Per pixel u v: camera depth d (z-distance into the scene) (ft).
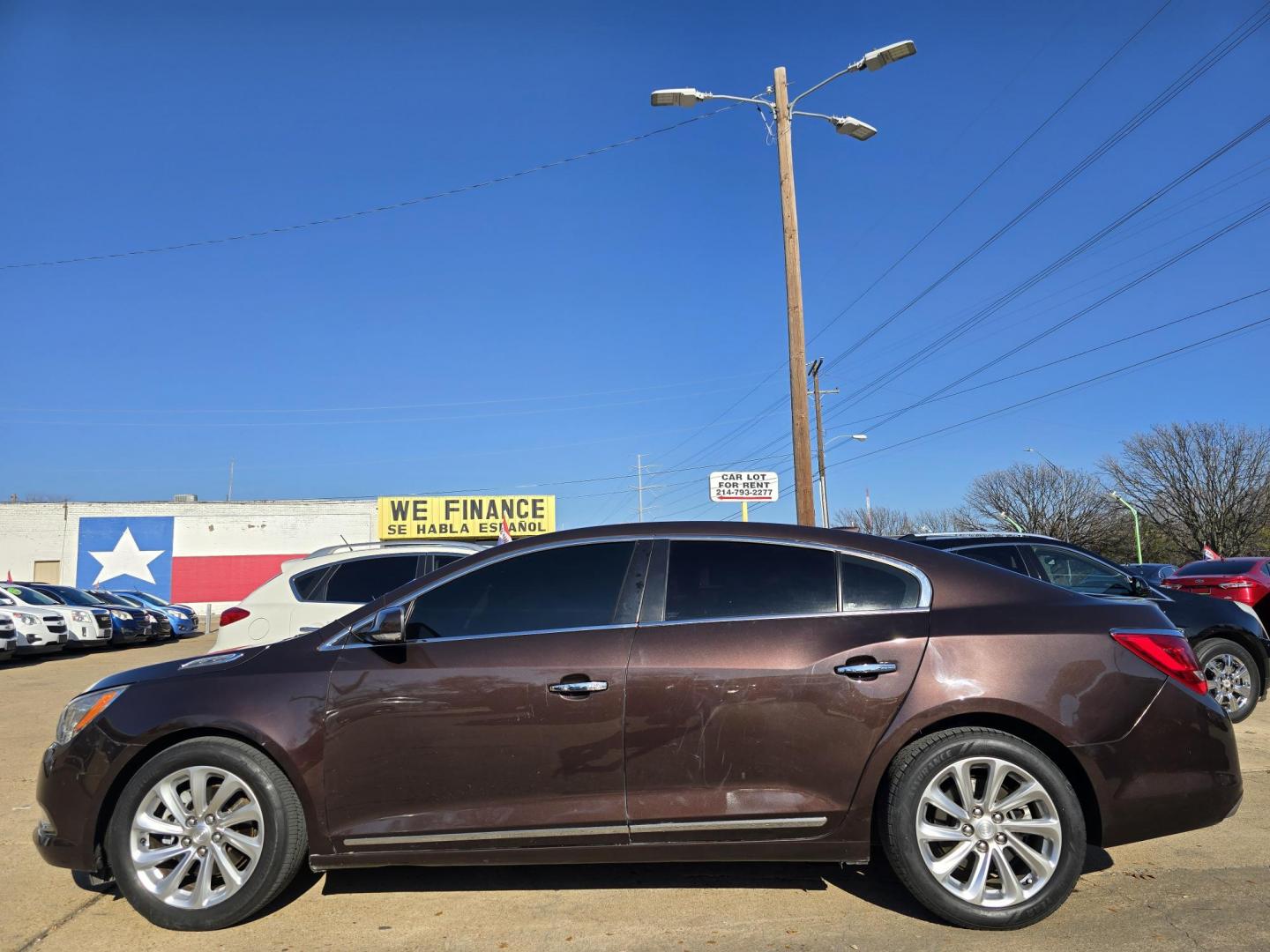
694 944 11.72
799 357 45.34
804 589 13.10
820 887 13.69
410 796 12.47
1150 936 11.71
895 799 12.14
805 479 44.27
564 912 12.81
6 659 60.95
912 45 43.86
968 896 11.96
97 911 13.23
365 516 136.56
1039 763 12.09
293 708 12.62
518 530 122.93
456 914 12.80
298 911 13.01
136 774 12.64
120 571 131.03
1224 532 151.74
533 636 12.91
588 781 12.35
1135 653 12.57
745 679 12.34
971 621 12.67
